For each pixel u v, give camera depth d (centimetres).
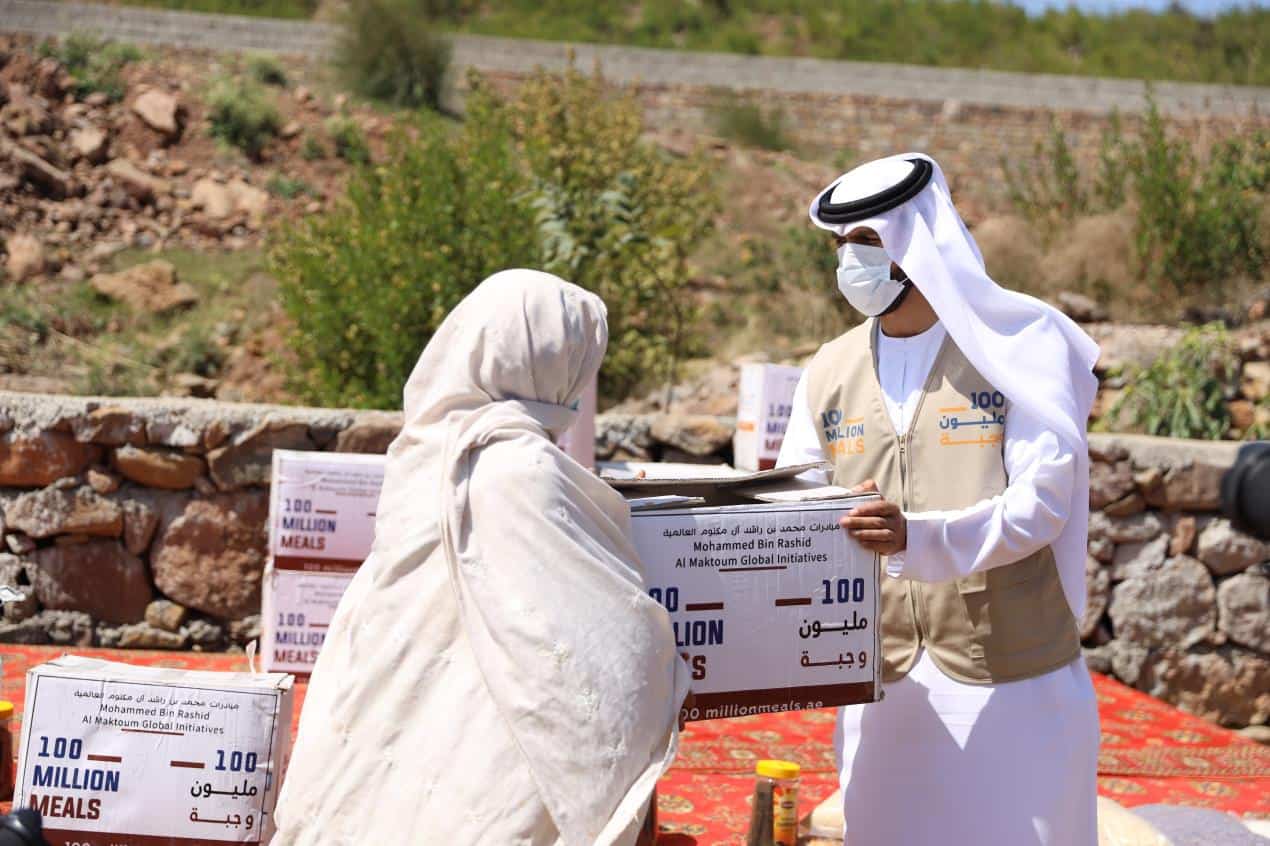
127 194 1283
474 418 215
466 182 868
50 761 284
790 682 235
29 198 1235
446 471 211
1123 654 581
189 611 557
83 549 547
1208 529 580
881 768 252
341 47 1644
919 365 256
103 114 1400
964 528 236
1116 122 1224
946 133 1828
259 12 2053
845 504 237
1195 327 873
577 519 209
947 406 250
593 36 2403
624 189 864
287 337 890
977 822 239
